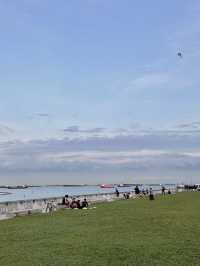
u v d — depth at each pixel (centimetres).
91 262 2200
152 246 2675
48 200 6319
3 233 3388
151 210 5775
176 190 15212
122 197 10044
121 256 2356
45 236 3181
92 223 4122
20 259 2284
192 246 2670
